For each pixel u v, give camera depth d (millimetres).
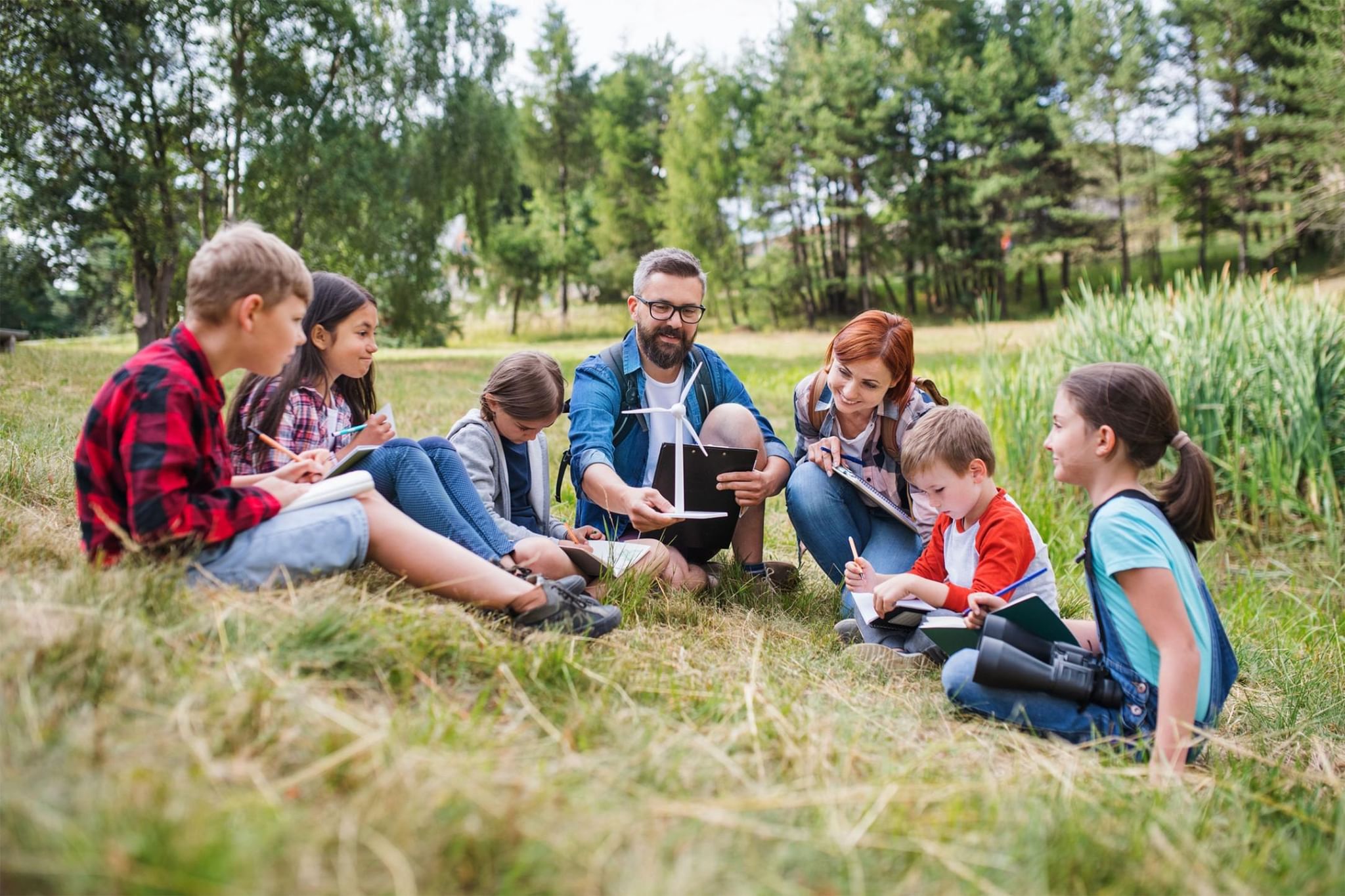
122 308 27844
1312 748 2719
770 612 3459
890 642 3064
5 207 18984
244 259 2234
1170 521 2480
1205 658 2379
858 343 3377
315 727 1658
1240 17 35625
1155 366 6656
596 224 54812
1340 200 29016
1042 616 2496
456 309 55688
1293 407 6316
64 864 1141
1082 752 2309
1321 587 5418
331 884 1236
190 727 1579
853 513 3676
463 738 1727
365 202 22578
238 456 2889
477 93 25172
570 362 23562
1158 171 39375
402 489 2766
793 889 1403
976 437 2883
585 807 1527
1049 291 49406
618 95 56031
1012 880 1516
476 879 1336
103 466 2211
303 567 2322
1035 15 49844
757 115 49594
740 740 1994
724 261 48938
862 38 46781
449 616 2346
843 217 48156
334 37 21984
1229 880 1604
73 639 1699
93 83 18891
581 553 2932
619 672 2307
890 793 1738
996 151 43000
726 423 3705
